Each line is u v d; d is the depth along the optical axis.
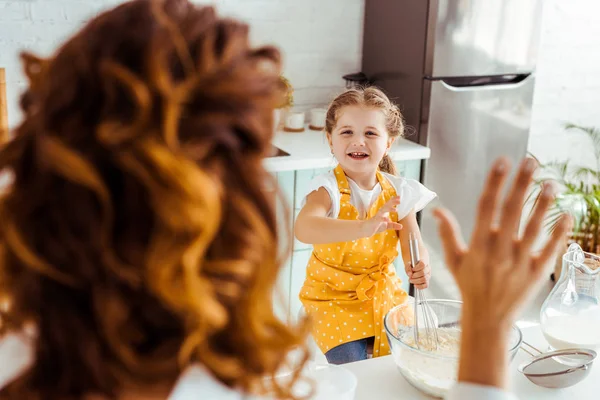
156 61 0.44
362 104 1.86
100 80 0.45
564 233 0.57
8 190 0.46
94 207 0.44
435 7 2.72
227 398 0.55
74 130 0.44
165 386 0.48
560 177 3.68
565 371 1.21
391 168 2.05
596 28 3.53
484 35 2.83
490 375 0.56
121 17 0.48
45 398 0.46
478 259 0.57
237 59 0.48
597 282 1.36
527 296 0.57
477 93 2.88
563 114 3.62
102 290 0.44
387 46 3.02
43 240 0.44
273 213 0.50
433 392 1.19
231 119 0.47
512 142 3.02
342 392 1.06
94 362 0.45
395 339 1.22
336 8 3.09
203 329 0.46
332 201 1.88
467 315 0.58
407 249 1.91
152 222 0.44
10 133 0.47
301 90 3.14
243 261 0.47
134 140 0.44
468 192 3.00
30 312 0.46
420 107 2.85
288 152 2.60
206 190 0.44
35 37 2.61
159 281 0.43
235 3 2.88
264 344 0.51
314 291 1.89
